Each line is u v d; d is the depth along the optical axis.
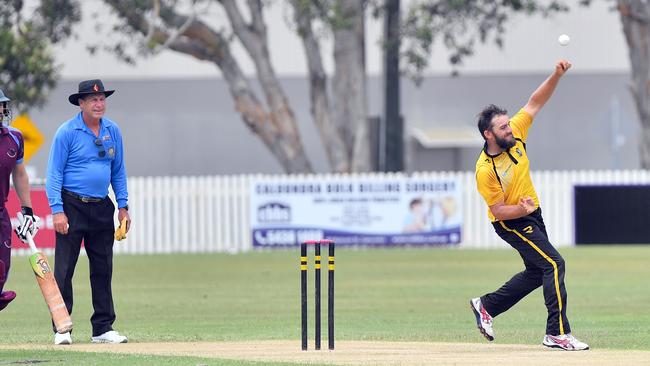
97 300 52.03
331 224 129.12
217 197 133.50
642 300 77.00
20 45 137.50
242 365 41.19
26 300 80.62
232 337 55.34
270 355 45.31
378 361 42.81
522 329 60.00
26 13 155.12
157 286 90.69
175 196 133.62
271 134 152.62
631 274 97.88
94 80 51.09
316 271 47.31
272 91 152.25
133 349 48.19
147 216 133.62
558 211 133.62
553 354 45.19
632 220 132.88
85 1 155.38
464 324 63.38
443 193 129.25
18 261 115.75
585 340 52.38
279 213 129.62
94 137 51.38
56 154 51.00
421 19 144.88
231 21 151.50
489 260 114.69
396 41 143.00
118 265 113.12
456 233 129.25
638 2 152.38
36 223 48.66
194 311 71.94
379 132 150.62
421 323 64.12
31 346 50.03
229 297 81.31
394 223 129.12
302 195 129.25
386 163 141.38
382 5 149.12
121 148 52.34
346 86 151.00
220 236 133.62
